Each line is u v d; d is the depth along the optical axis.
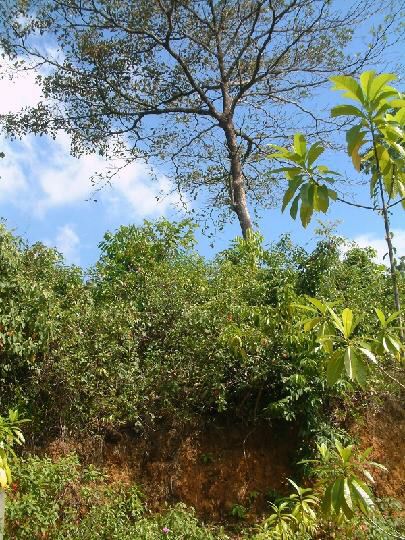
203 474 9.04
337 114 3.49
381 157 3.59
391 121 3.41
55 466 7.34
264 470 9.24
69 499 7.44
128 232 11.94
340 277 11.29
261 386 9.26
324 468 4.09
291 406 9.01
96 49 15.80
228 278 10.82
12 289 8.59
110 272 11.19
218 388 9.08
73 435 8.74
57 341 8.95
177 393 9.28
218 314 9.59
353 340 3.54
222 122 16.94
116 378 8.95
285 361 9.09
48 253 9.88
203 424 9.38
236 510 8.72
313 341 8.64
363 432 9.70
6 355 8.62
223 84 17.11
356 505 3.73
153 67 16.61
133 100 16.62
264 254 11.30
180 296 10.12
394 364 6.07
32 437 8.60
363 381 3.39
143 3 15.83
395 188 3.63
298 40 16.20
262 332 9.11
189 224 12.20
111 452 8.91
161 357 9.53
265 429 9.59
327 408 9.43
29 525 6.73
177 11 16.33
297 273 10.94
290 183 3.67
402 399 10.04
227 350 9.16
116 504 7.70
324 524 7.33
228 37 16.94
